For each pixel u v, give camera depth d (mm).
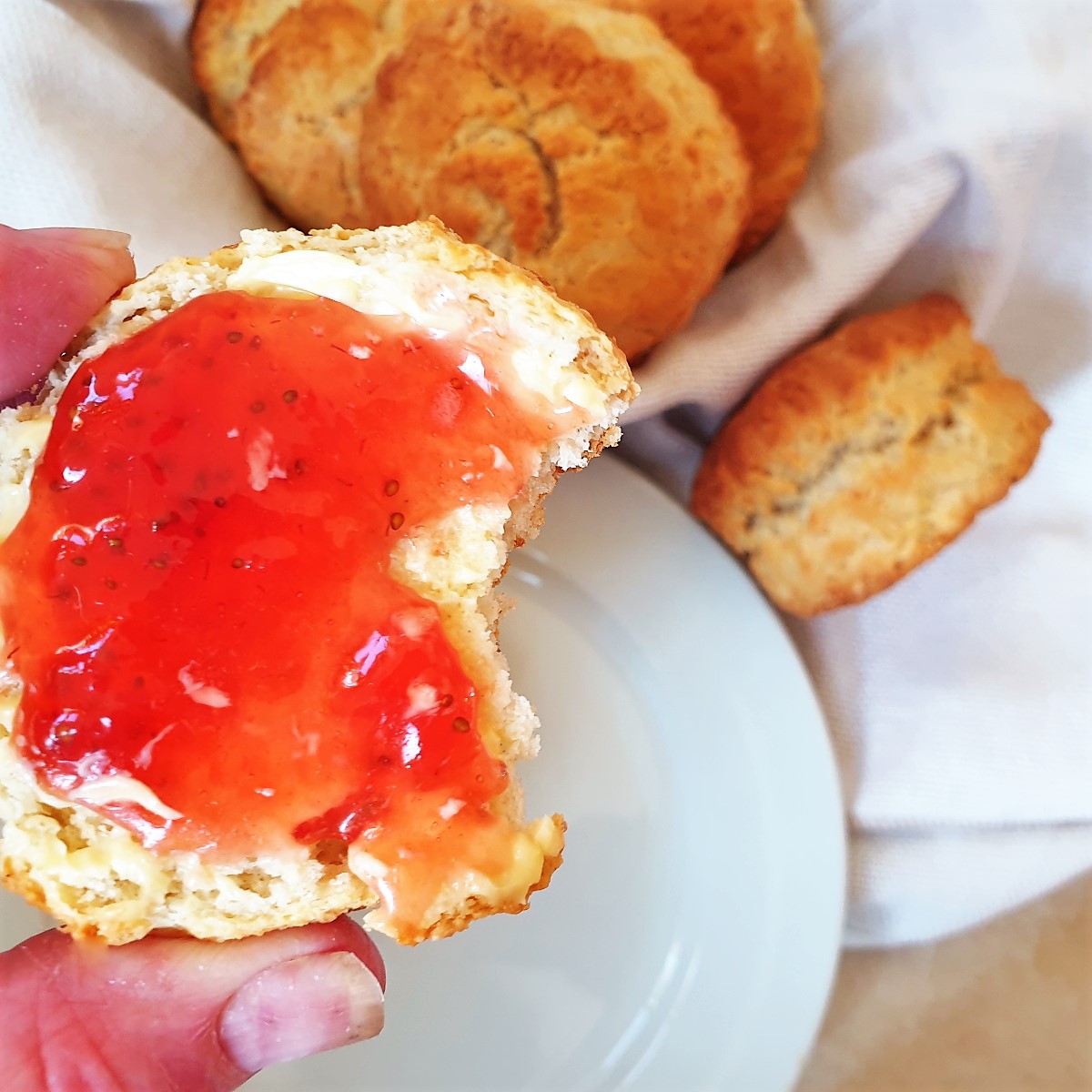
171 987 110
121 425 100
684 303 144
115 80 141
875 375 151
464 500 108
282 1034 111
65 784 99
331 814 102
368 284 108
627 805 159
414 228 111
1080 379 170
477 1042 152
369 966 117
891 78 157
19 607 100
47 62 136
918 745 166
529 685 159
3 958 112
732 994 155
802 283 155
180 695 99
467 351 108
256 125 151
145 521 99
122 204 139
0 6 135
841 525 153
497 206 140
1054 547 170
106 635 98
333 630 101
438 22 143
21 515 104
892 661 168
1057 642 169
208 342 102
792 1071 152
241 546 99
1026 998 177
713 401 156
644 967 156
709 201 142
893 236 153
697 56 150
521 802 109
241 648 100
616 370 112
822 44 163
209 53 152
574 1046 154
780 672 157
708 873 158
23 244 108
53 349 108
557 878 157
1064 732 166
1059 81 154
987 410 152
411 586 107
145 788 98
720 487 156
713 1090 153
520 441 110
